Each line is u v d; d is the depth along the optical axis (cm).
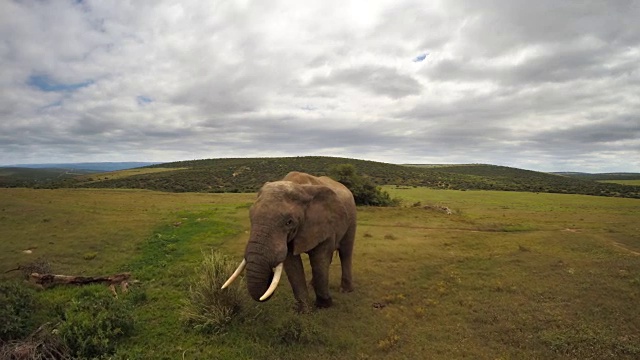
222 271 927
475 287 1138
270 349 756
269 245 728
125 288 1084
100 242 1627
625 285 1096
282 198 782
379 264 1379
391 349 778
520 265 1361
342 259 1077
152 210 2644
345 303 994
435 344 801
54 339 701
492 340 820
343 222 938
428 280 1220
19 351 651
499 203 4456
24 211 2212
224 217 2378
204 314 858
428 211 2931
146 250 1545
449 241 1805
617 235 2023
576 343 786
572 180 11688
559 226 2391
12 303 830
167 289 1105
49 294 1027
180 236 1802
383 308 987
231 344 779
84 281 1117
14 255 1402
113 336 773
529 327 866
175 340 796
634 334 829
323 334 810
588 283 1126
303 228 825
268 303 982
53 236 1695
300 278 893
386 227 2273
